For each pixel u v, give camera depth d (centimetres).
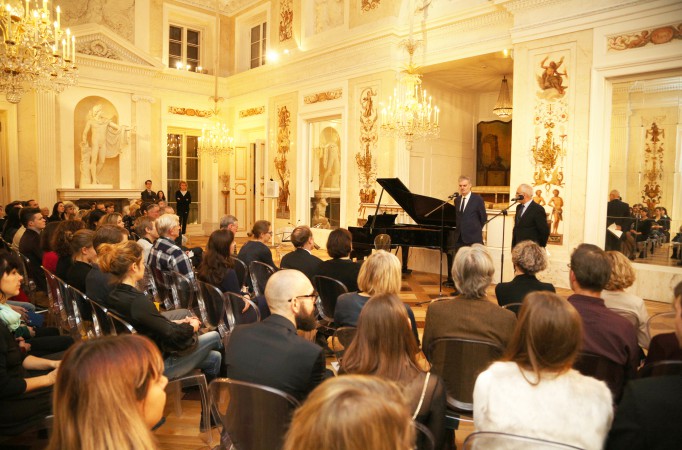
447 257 758
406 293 657
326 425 76
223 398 184
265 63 1250
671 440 127
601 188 641
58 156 1079
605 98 632
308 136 1099
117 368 105
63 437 104
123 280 270
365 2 935
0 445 257
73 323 342
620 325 208
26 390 215
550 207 681
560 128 666
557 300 150
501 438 143
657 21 577
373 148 933
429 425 170
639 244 622
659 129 600
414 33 866
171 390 267
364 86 943
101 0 1126
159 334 262
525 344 151
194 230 1325
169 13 1236
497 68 904
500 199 1085
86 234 355
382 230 710
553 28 663
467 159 1099
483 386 153
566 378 148
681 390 130
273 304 206
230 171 1326
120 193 1140
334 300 364
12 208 643
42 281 501
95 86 1113
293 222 1126
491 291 673
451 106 1043
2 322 222
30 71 551
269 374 188
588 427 142
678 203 589
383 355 173
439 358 231
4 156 1026
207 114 1306
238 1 1270
